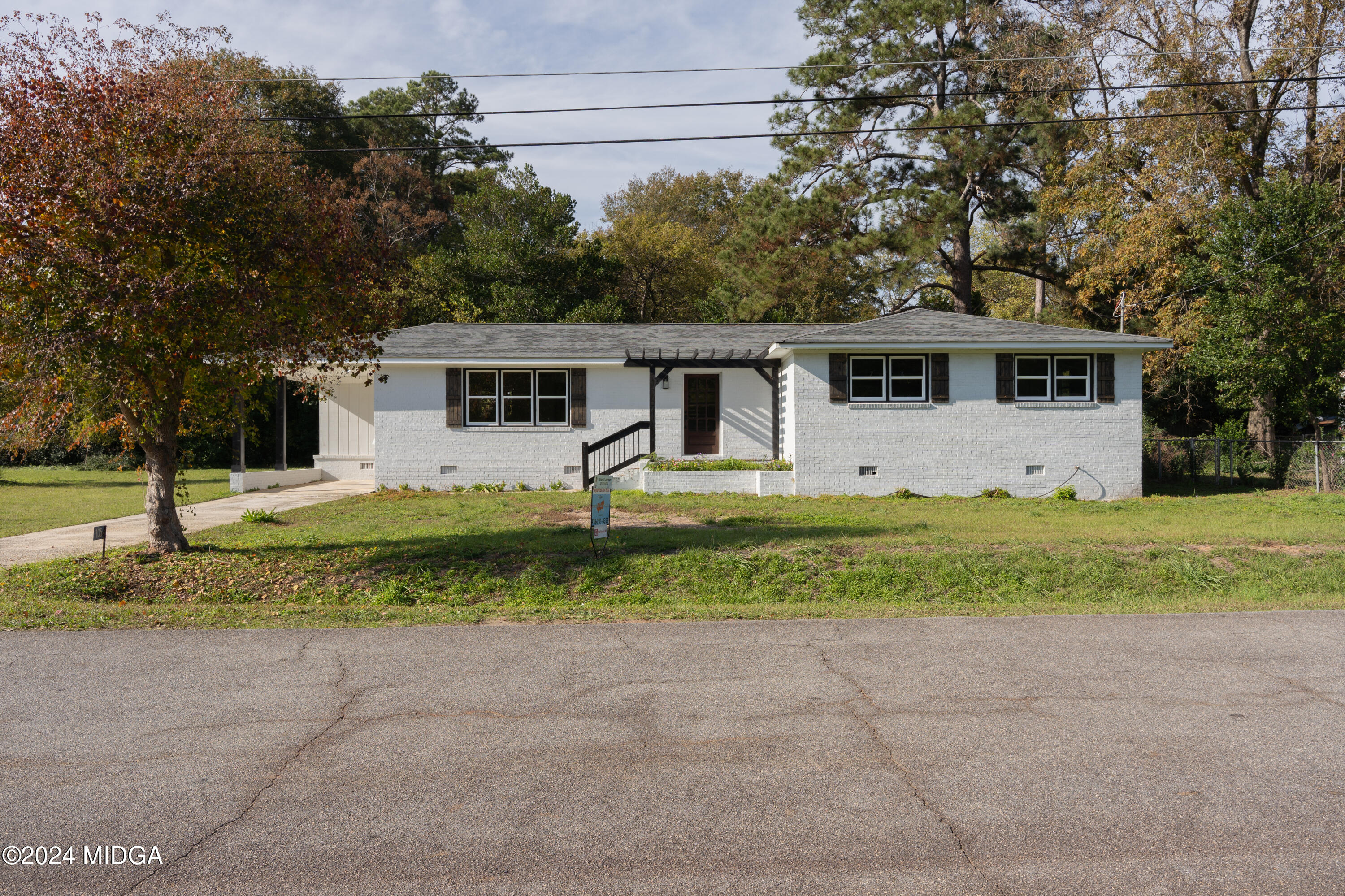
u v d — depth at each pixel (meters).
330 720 5.36
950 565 11.32
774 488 19.62
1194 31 24.69
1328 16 23.23
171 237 9.87
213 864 3.61
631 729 5.19
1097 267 27.83
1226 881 3.45
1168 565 11.41
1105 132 26.22
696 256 48.34
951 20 30.78
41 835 3.87
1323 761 4.67
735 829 3.90
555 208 42.25
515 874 3.52
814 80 32.72
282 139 38.06
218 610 8.88
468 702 5.69
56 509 18.11
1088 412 19.48
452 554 11.80
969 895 3.35
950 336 19.30
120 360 9.90
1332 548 12.27
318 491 22.12
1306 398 21.81
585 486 20.80
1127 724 5.26
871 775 4.50
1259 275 21.03
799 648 7.11
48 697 5.81
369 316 11.37
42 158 9.12
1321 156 23.31
